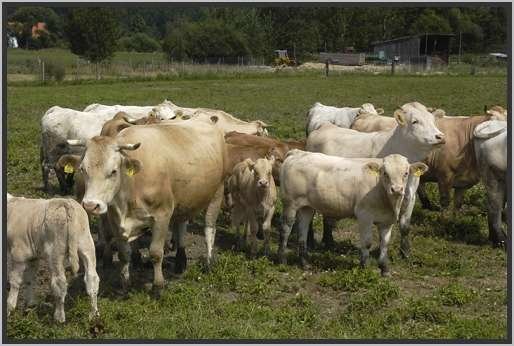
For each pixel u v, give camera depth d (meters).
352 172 10.55
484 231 13.08
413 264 11.18
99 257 10.95
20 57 76.31
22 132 24.67
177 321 8.38
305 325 8.39
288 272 10.78
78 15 74.38
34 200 8.60
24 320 7.98
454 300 9.32
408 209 11.22
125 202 9.07
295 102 38.16
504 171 11.91
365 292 9.73
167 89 46.50
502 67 71.50
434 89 45.09
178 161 9.78
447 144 13.31
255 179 11.05
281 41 93.56
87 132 15.20
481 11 104.00
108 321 8.15
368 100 38.91
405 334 8.09
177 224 10.67
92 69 61.88
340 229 13.40
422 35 79.81
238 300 9.34
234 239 12.75
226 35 83.88
